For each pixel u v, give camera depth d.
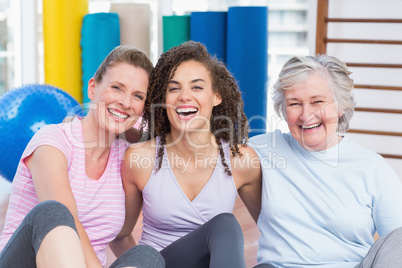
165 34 5.21
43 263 1.51
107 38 4.95
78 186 1.92
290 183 1.97
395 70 4.55
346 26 4.74
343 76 1.95
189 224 2.06
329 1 4.77
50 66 5.05
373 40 4.55
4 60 5.65
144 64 2.00
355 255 1.90
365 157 1.94
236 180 2.07
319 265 1.89
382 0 4.55
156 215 2.05
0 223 3.36
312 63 1.92
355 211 1.90
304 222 1.92
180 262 1.90
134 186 2.06
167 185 2.03
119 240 2.29
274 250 1.96
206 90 2.00
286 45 5.78
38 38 5.33
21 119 3.55
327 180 1.93
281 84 1.95
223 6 5.74
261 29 4.95
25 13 5.28
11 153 3.58
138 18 5.15
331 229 1.92
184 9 5.73
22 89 3.66
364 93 4.68
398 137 4.56
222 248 1.75
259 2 5.71
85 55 5.00
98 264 1.71
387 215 1.89
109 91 1.95
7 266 1.59
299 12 5.69
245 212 3.71
